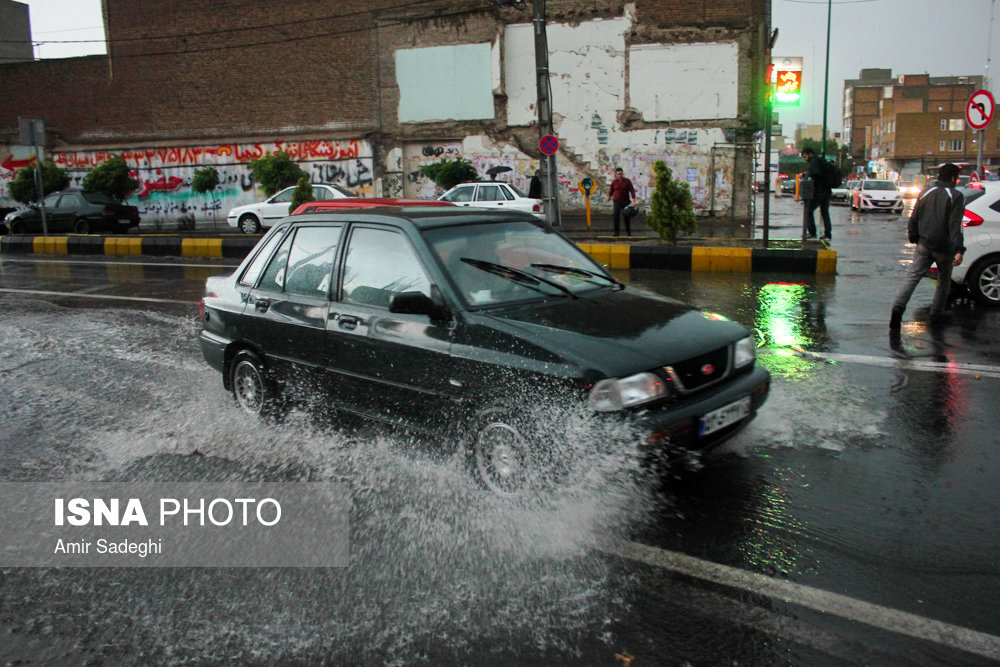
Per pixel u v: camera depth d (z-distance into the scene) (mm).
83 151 30438
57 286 12562
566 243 4898
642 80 23984
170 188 29500
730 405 3781
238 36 28000
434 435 4000
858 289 10133
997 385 5664
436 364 3912
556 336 3645
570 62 24500
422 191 26891
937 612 2891
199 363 7035
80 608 3109
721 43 23312
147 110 29719
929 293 9641
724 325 4141
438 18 25562
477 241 4379
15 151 31391
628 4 23703
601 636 2797
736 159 23719
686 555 3346
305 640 2832
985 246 8406
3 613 3090
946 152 91375
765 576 3166
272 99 28000
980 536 3455
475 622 2902
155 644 2848
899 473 4156
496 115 25625
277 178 24078
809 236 15578
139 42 29297
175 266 15156
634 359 3512
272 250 5129
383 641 2805
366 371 4285
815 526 3586
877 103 115438
